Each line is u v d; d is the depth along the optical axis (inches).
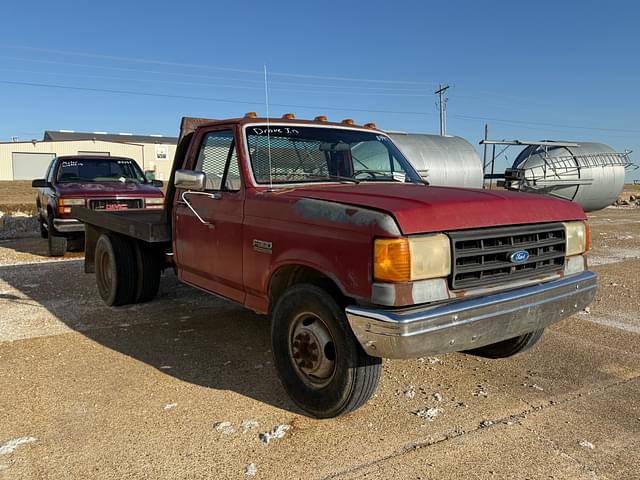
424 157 659.4
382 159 199.5
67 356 193.3
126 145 2539.4
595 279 162.9
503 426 140.7
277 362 154.1
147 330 225.3
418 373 177.5
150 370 180.2
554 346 204.7
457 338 128.3
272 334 154.7
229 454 127.5
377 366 135.9
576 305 156.5
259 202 161.3
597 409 150.7
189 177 166.9
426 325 122.4
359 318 126.3
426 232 124.7
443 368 182.1
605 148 836.6
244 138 175.2
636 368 181.6
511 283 141.3
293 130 185.9
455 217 130.2
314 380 145.9
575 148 806.5
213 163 189.0
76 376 174.6
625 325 232.8
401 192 148.0
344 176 188.7
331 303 136.4
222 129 186.7
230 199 174.2
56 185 432.8
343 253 131.2
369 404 154.3
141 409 151.1
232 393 162.1
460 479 117.0
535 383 169.0
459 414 147.7
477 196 143.6
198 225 191.8
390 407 152.3
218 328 228.1
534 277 147.2
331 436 135.9
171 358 191.6
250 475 118.7
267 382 170.7
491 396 159.3
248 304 170.9
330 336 139.2
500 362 187.8
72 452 128.1
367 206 130.3
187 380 171.9
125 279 256.7
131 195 426.6
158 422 143.3
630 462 124.2
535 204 150.6
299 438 135.0
